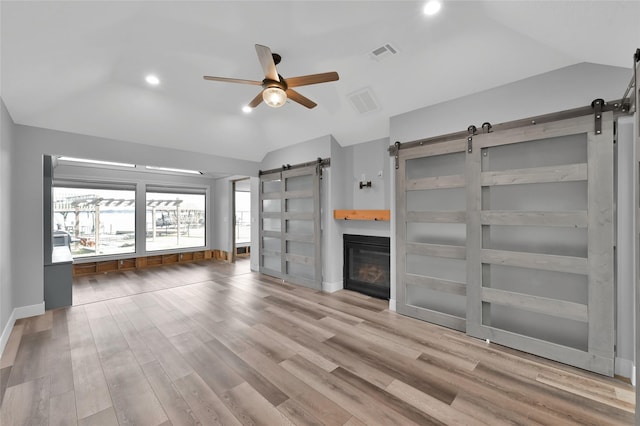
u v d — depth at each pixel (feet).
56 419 5.65
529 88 8.45
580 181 7.77
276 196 17.78
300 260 16.10
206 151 16.53
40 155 11.48
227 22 7.39
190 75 10.33
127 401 6.21
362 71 9.96
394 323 10.62
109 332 9.80
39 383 6.86
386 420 5.65
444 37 8.04
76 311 11.88
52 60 8.01
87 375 7.22
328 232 14.80
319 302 13.08
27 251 11.14
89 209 19.75
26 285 11.14
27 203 11.16
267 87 7.79
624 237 7.14
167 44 8.33
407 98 10.67
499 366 7.68
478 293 9.32
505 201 9.05
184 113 13.38
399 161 11.44
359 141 14.55
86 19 6.69
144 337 9.41
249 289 15.29
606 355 7.21
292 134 15.74
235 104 13.05
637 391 4.98
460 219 9.81
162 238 23.16
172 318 11.11
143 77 10.42
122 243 20.98
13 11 5.89
